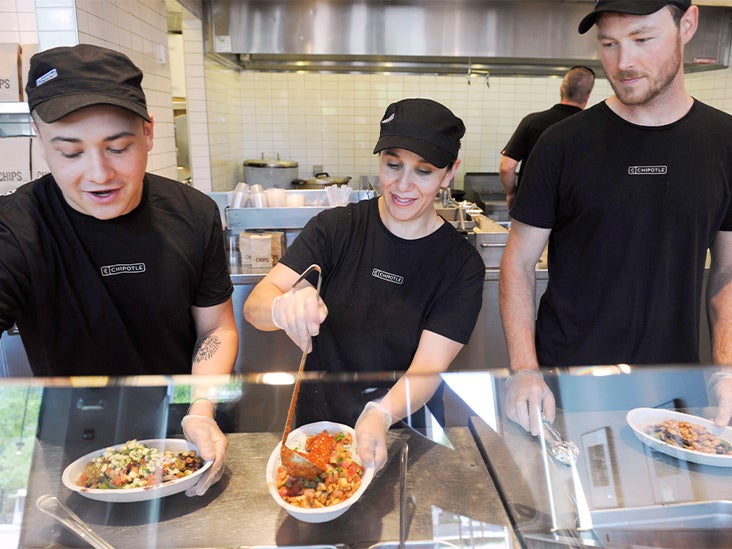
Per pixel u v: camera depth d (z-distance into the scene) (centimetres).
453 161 116
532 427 90
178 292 115
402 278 122
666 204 122
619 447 87
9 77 191
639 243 124
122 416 87
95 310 108
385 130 112
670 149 121
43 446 84
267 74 431
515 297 136
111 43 218
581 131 127
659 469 84
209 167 352
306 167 453
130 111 90
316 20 336
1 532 74
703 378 94
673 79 117
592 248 128
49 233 103
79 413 86
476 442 89
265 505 80
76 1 191
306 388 92
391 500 80
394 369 123
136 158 95
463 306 120
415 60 385
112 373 114
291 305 98
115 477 80
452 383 93
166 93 281
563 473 84
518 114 447
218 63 373
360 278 123
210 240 119
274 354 229
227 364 119
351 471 83
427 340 119
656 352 127
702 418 91
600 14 112
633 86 114
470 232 229
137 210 108
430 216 123
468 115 445
